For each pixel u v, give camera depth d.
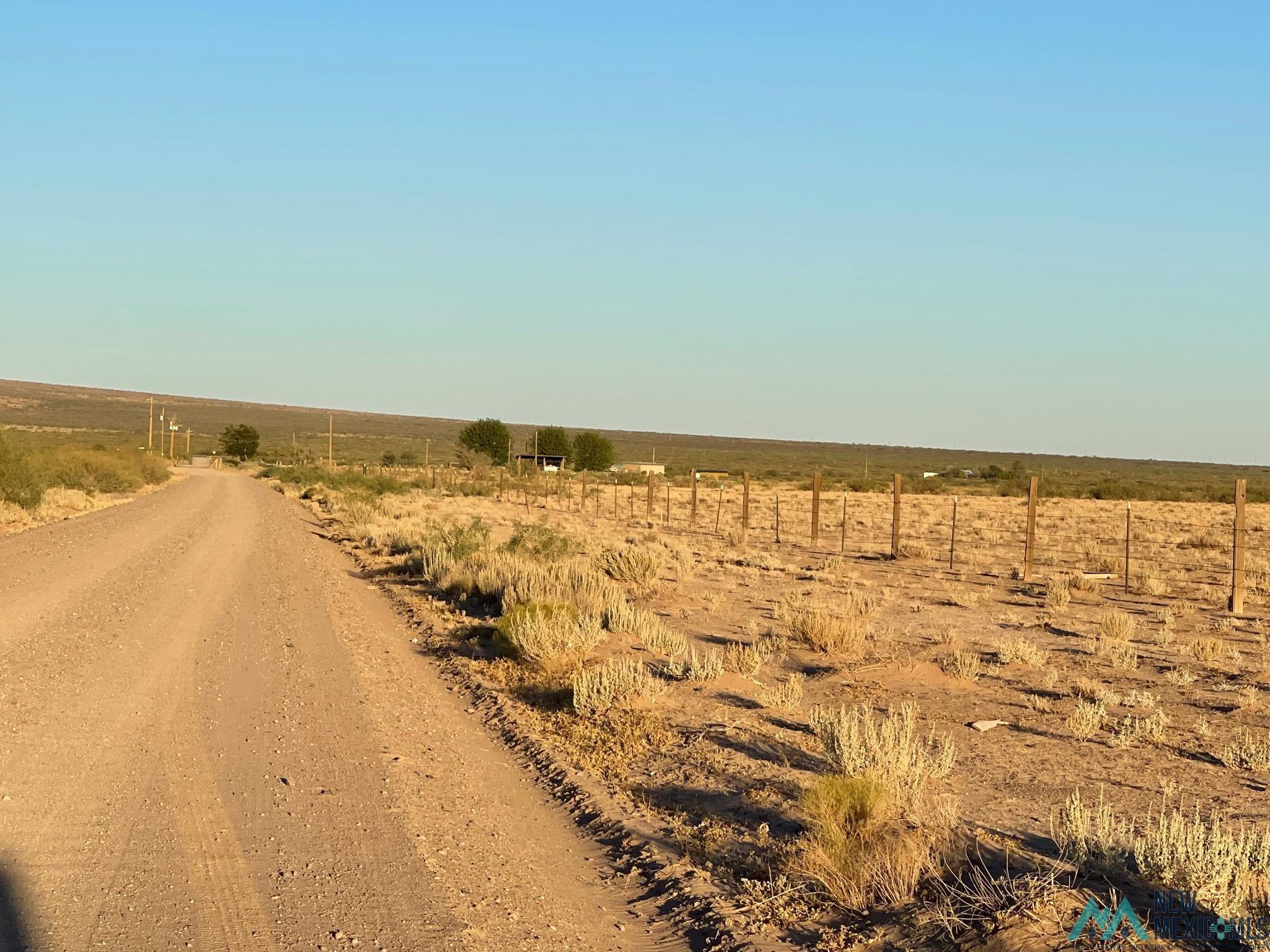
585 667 15.50
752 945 6.51
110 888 6.86
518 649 16.42
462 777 10.21
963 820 8.82
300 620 19.39
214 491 74.75
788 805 9.11
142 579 23.81
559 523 52.78
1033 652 17.03
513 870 7.81
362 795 9.18
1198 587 29.95
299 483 87.25
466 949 6.23
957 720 12.96
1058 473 171.38
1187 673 16.02
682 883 7.60
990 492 105.50
